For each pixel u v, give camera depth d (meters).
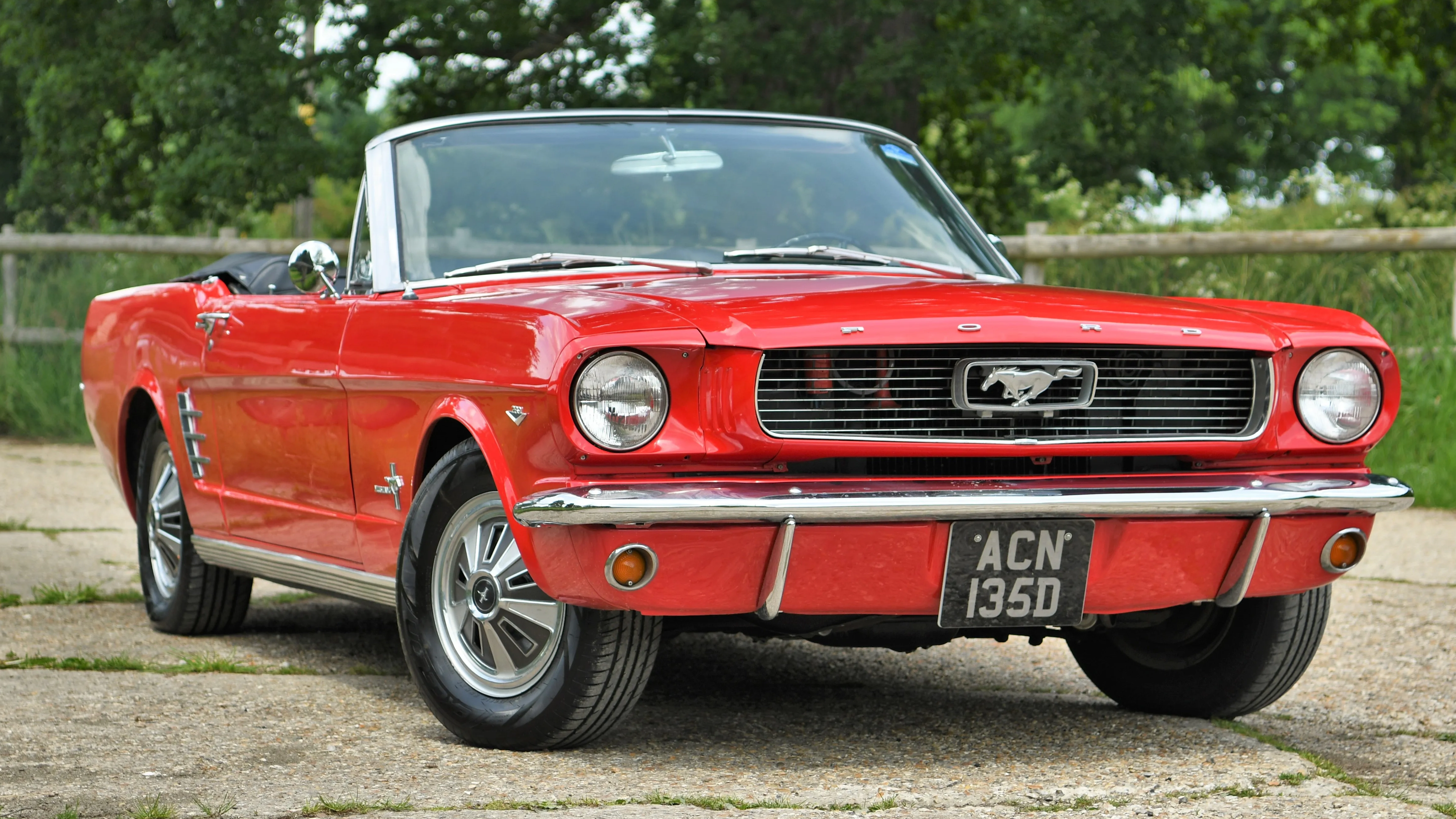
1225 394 3.88
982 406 3.62
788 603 3.57
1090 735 4.25
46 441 14.20
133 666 4.93
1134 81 15.75
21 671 4.85
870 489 3.52
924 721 4.43
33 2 17.41
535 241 4.64
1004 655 5.61
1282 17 19.19
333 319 4.53
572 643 3.72
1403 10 20.38
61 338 14.69
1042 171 16.64
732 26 14.80
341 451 4.51
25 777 3.55
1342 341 3.95
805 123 5.38
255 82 15.88
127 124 18.92
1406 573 7.32
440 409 3.95
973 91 18.92
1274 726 4.47
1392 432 10.24
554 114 5.11
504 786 3.53
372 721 4.24
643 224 4.75
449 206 4.70
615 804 3.36
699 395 3.47
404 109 17.36
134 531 8.61
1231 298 11.13
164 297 5.81
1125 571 3.76
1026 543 3.64
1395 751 4.13
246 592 5.74
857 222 4.98
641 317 3.50
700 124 5.21
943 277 4.79
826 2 14.84
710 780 3.64
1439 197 13.81
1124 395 3.78
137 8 16.94
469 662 3.99
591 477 3.46
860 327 3.54
